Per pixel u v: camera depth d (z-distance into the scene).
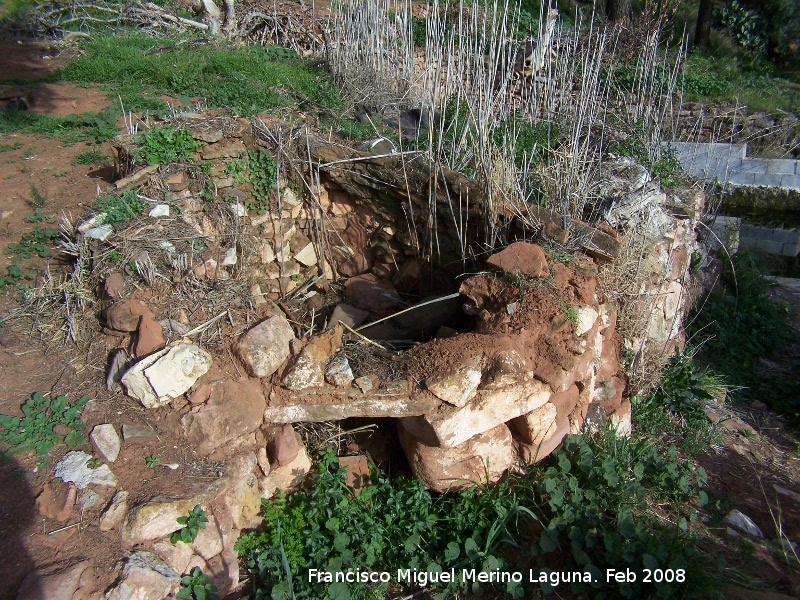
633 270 4.60
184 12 12.26
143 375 3.48
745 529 3.96
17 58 9.33
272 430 3.64
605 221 4.69
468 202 4.92
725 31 15.12
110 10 11.44
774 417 5.67
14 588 2.79
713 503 4.23
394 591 3.44
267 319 3.84
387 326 5.00
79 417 3.55
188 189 5.32
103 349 3.97
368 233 5.88
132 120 7.09
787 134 10.88
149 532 3.07
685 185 6.30
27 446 3.38
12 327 4.23
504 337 3.60
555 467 3.89
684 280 5.78
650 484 4.16
